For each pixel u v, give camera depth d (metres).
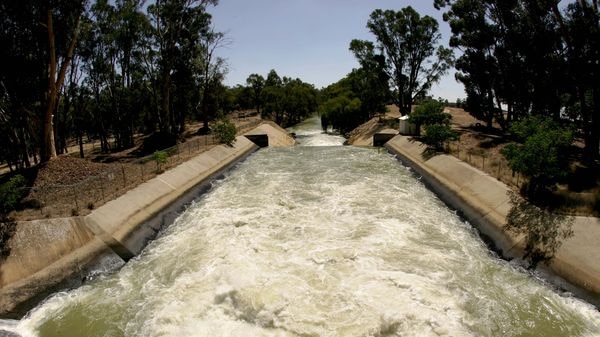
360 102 61.88
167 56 40.66
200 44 44.47
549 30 26.44
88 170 23.94
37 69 24.33
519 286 13.02
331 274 13.30
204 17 42.03
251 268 13.70
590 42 22.44
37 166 23.58
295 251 15.20
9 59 22.86
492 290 12.73
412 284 12.62
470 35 35.56
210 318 11.34
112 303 12.64
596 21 22.47
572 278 12.75
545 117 20.59
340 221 18.58
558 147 17.38
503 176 20.84
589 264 12.78
